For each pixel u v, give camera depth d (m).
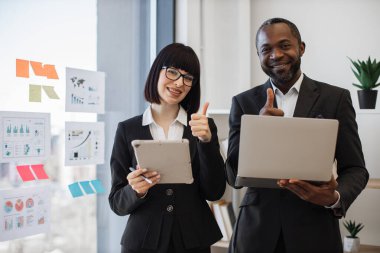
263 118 1.11
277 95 1.47
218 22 2.82
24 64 1.60
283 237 1.34
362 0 2.58
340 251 1.34
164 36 2.66
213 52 2.82
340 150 1.35
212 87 2.81
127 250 1.40
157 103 1.52
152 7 2.61
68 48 1.84
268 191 1.39
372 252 2.30
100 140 2.00
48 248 1.75
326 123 1.10
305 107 1.38
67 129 1.83
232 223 2.55
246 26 2.75
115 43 2.20
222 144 2.55
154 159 1.24
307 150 1.11
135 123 1.51
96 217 2.03
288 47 1.36
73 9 1.88
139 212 1.42
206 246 1.41
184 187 1.43
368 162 2.53
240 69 2.76
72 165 1.85
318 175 1.13
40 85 1.68
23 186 1.60
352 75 2.60
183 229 1.39
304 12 2.71
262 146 1.12
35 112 1.64
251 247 1.37
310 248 1.31
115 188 1.47
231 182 1.44
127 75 2.31
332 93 1.39
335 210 1.29
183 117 1.52
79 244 1.92
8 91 1.54
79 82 1.88
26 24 1.62
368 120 2.53
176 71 1.46
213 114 2.81
